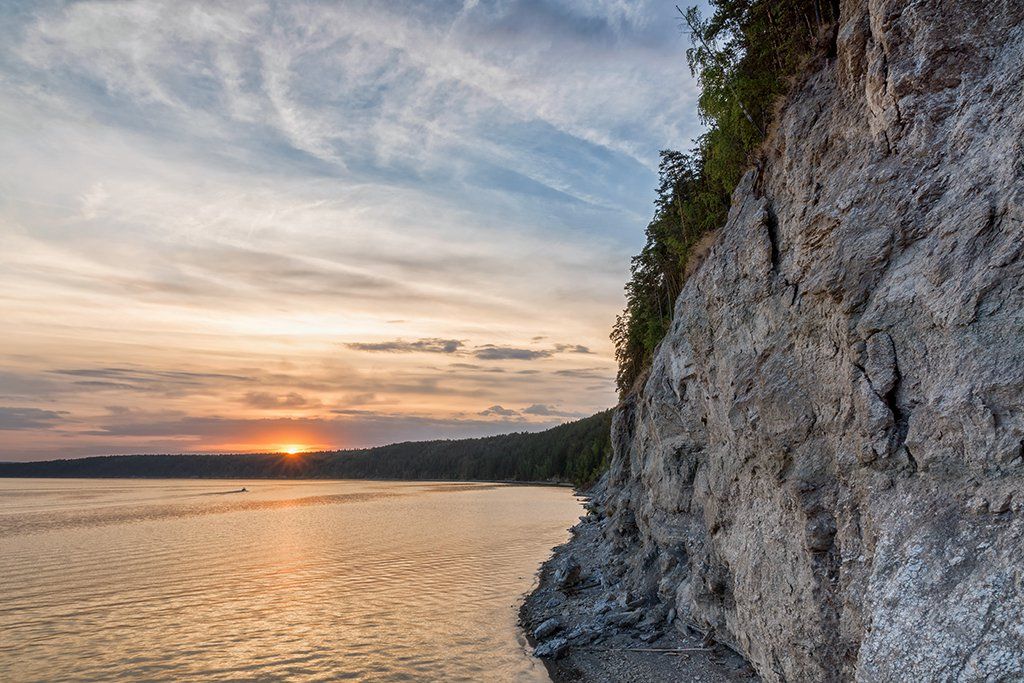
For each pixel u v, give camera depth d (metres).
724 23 27.59
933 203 11.53
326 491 164.00
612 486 45.78
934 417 10.59
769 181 17.48
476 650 25.61
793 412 14.59
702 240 26.12
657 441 29.58
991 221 10.23
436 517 80.69
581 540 50.81
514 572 41.97
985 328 9.95
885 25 12.63
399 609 32.53
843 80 14.52
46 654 25.91
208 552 53.22
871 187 12.89
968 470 9.98
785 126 16.69
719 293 18.45
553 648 23.89
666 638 22.88
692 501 24.77
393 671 23.48
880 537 10.95
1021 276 9.57
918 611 9.51
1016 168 9.94
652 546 29.05
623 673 20.77
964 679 8.53
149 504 114.94
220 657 25.33
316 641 27.27
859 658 10.15
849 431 12.71
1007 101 10.48
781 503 14.98
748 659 18.41
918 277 11.39
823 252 13.80
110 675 23.50
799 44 22.45
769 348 15.82
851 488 12.61
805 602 13.45
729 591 19.27
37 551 54.47
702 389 21.06
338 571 43.75
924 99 11.87
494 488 164.38
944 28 11.66
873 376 11.95
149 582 40.84
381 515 84.81
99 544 58.72
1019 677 8.01
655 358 31.75
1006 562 8.76
